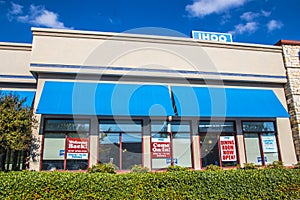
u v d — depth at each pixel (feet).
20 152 56.59
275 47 76.33
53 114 58.18
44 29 64.18
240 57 73.05
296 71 75.41
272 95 71.82
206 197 39.45
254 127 69.72
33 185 35.40
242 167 63.72
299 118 70.69
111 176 38.37
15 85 65.41
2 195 34.40
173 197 38.52
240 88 71.72
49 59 62.69
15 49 66.80
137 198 37.50
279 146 69.67
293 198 42.29
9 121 47.44
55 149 58.18
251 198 40.93
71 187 36.19
